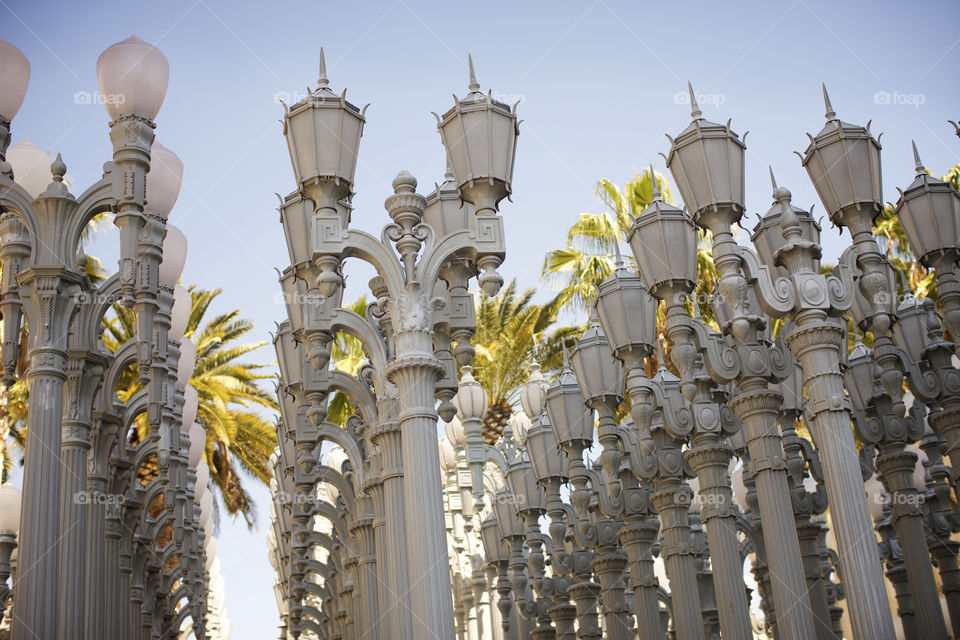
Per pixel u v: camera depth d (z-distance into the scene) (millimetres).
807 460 10992
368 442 10820
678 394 10750
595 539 11875
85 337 8094
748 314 7941
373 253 6707
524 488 13781
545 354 26922
